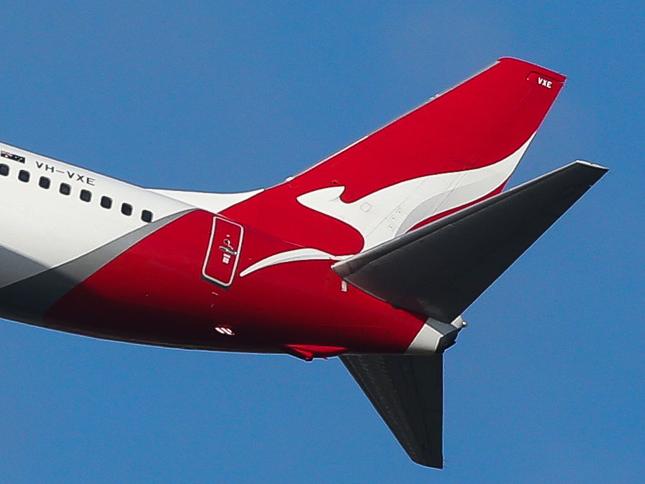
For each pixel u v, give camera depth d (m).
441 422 90.69
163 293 86.31
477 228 81.00
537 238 80.56
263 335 89.00
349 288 88.25
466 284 85.25
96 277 85.62
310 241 92.81
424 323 88.75
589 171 76.31
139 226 86.56
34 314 87.06
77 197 86.44
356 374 91.94
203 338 89.19
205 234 87.38
